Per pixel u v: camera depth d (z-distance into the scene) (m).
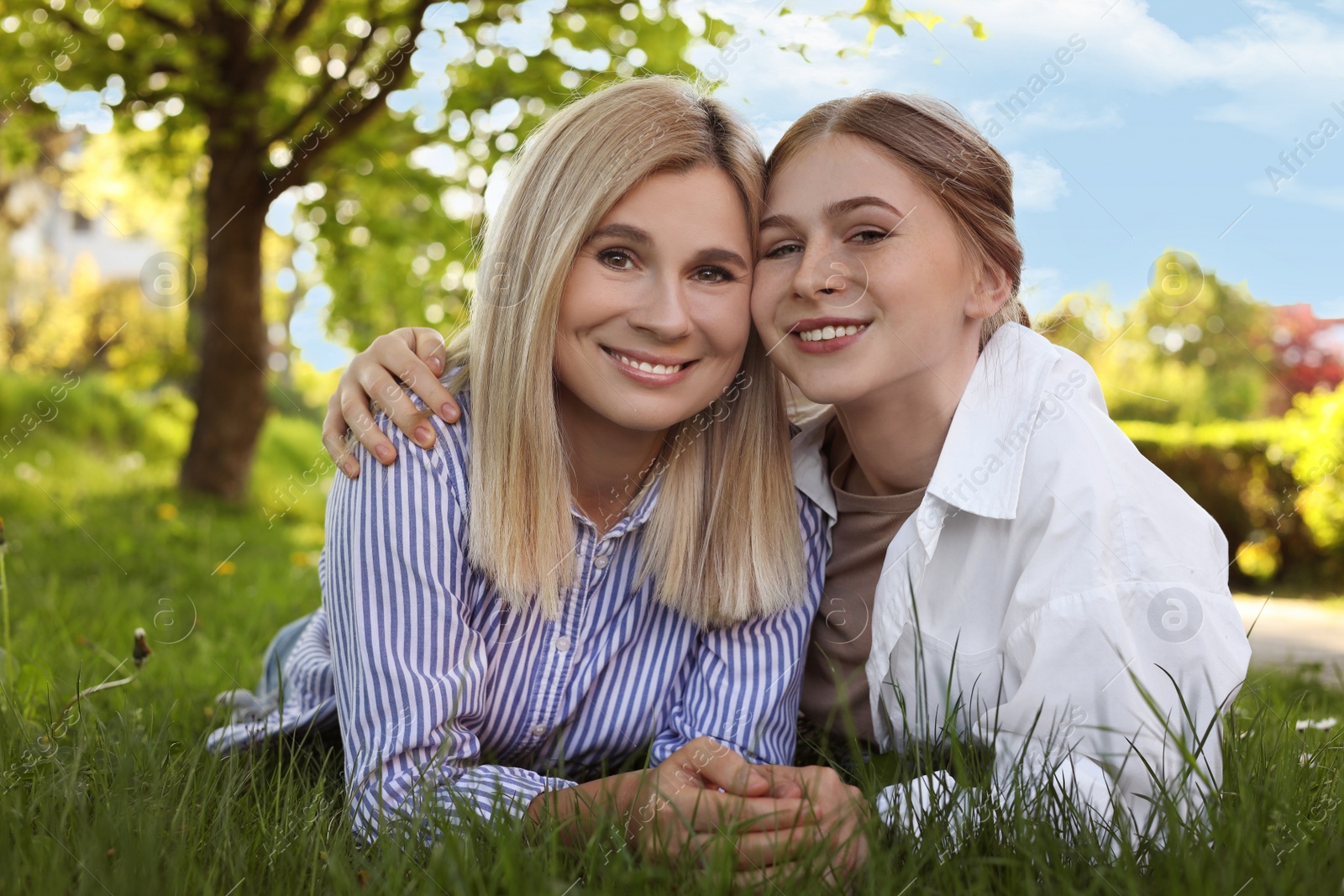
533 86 5.39
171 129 6.63
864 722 1.68
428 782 1.24
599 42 5.29
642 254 1.34
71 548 4.28
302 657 1.76
